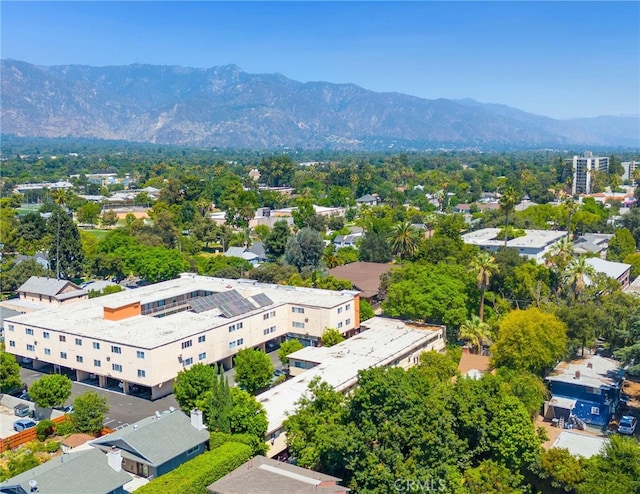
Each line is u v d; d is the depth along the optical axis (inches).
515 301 4345.5
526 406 2704.2
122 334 3415.4
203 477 2071.9
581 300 4013.3
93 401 2795.3
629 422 2763.3
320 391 2341.3
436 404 2095.2
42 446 2610.7
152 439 2229.3
